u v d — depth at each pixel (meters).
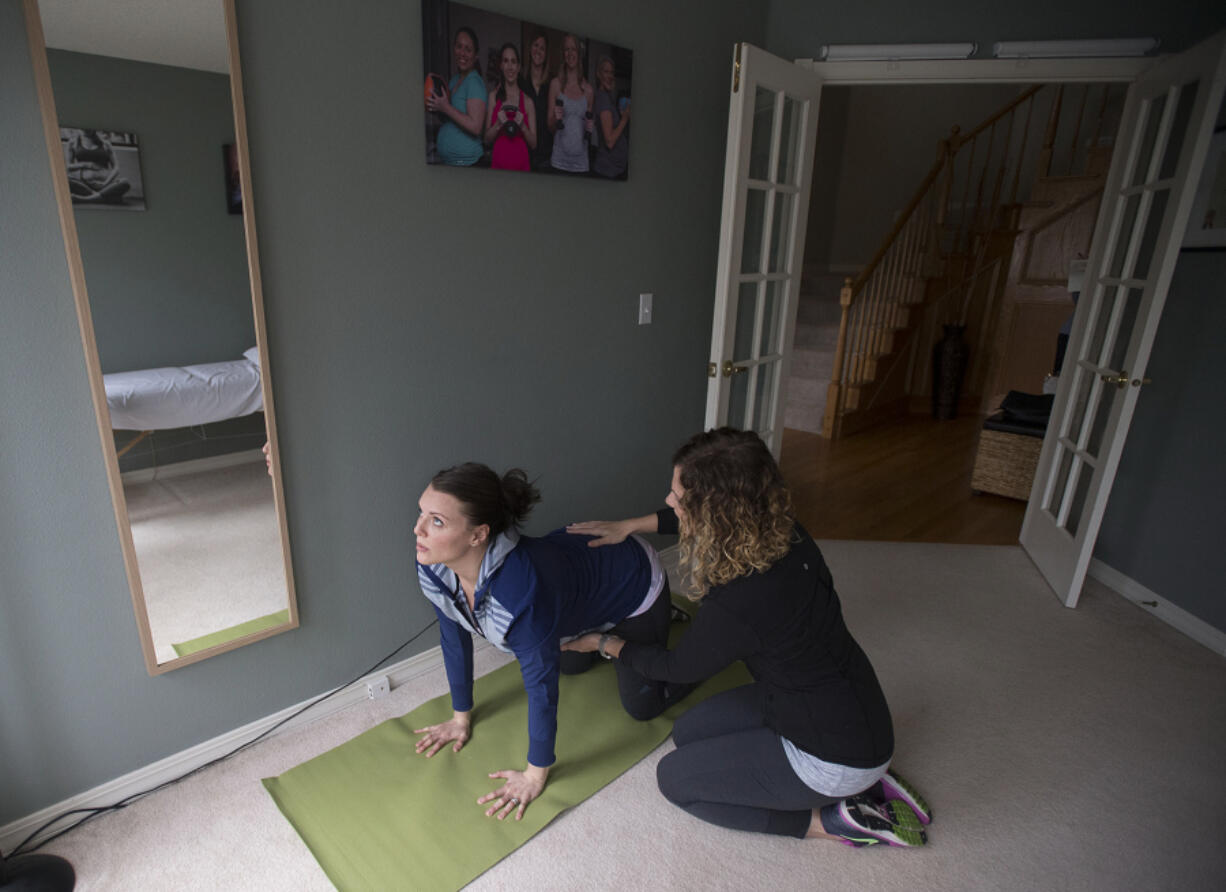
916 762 1.84
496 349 2.06
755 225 2.67
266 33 1.44
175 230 1.41
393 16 1.62
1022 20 2.64
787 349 2.96
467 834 1.57
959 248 5.58
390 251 1.75
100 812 1.60
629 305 2.44
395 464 1.91
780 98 2.48
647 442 2.70
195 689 1.69
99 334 1.36
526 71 1.89
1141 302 2.32
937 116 5.89
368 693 2.02
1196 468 2.48
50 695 1.48
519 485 1.51
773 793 1.49
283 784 1.69
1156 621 2.56
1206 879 1.51
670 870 1.50
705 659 1.38
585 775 1.75
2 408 1.30
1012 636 2.45
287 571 1.74
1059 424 2.95
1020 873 1.52
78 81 1.24
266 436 1.64
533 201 2.03
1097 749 1.91
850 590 2.76
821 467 4.29
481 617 1.52
